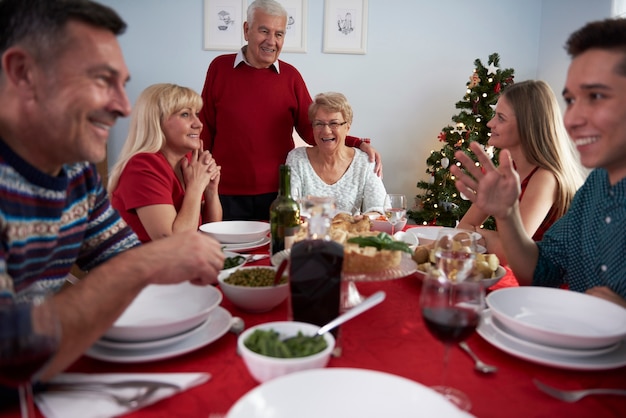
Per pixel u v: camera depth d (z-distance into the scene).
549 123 1.88
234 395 0.75
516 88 1.97
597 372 0.85
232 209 3.13
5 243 0.82
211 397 0.75
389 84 4.88
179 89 1.98
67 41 0.79
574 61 1.11
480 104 4.20
